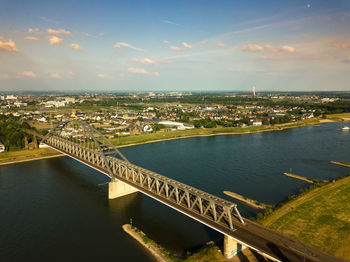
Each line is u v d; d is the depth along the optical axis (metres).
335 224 83.12
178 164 160.50
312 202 99.06
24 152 191.12
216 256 68.31
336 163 160.12
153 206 103.50
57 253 73.81
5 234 83.69
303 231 79.12
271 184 124.69
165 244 77.44
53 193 116.94
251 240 62.81
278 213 90.50
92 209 100.81
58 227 87.69
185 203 82.31
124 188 114.81
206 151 196.88
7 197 112.44
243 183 125.94
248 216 91.38
